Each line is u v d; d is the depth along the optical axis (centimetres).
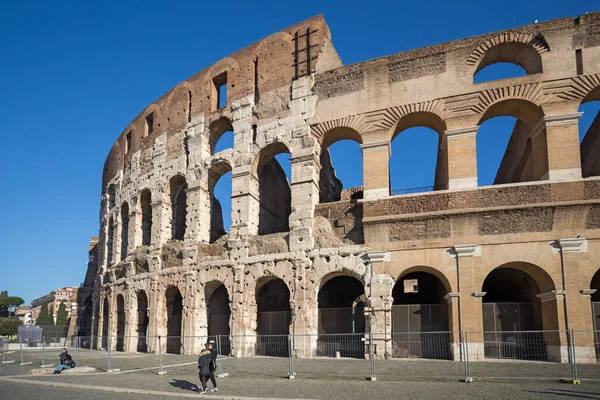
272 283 4478
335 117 3859
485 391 1969
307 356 3516
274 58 4309
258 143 4184
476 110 3419
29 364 3912
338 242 3622
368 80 3791
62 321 11119
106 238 6228
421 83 3612
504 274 3909
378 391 2022
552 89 3253
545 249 3089
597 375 2369
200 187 4503
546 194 3131
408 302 4266
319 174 4366
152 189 5044
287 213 5194
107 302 5803
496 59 3609
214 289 4334
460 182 3350
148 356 4138
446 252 3291
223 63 4697
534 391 1948
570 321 2952
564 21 3322
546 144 3206
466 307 3156
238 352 3803
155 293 4631
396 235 3434
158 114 5331
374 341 3338
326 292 4372
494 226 3209
